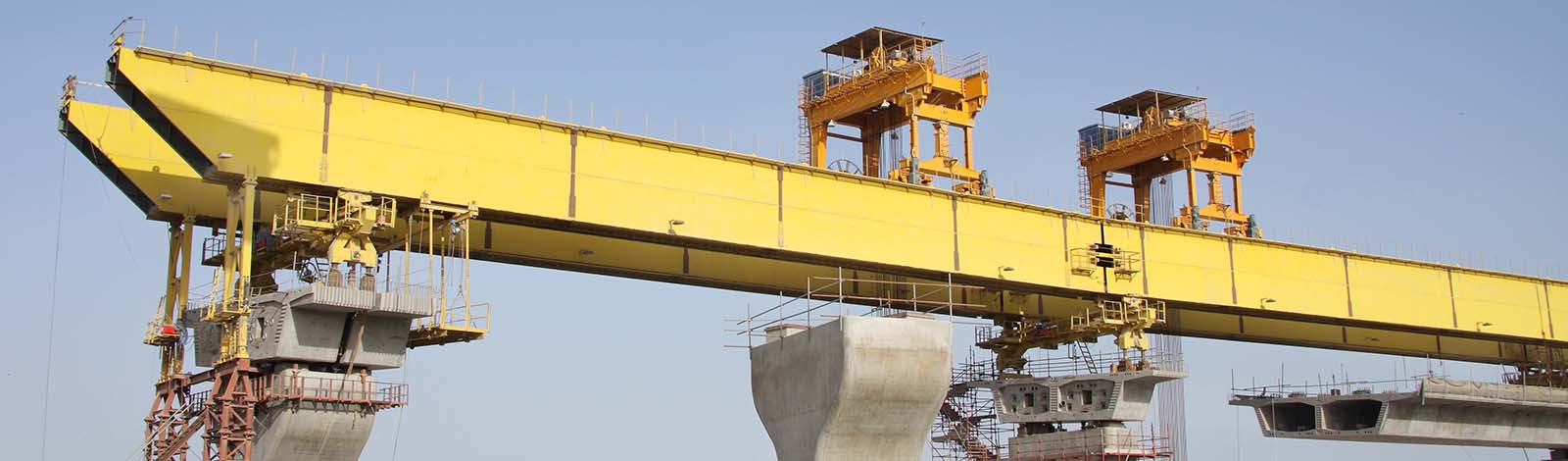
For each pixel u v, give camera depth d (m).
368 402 44.88
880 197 59.41
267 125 45.50
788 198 56.38
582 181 51.16
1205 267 69.75
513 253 54.38
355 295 44.12
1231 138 79.12
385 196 46.97
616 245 57.16
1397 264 77.12
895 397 49.22
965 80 68.88
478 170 49.03
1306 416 76.69
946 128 67.62
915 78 66.25
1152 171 82.19
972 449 68.38
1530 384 90.75
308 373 44.00
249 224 44.97
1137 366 66.75
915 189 60.50
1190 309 70.44
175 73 44.44
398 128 47.91
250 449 44.03
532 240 55.06
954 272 60.44
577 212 50.69
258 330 44.66
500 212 49.00
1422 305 77.12
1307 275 73.12
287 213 45.66
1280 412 77.06
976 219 62.34
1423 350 86.81
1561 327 83.31
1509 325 80.75
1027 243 63.69
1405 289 76.75
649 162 53.00
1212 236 70.56
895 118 70.81
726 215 54.31
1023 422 68.50
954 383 70.06
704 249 55.53
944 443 69.19
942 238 60.78
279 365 44.12
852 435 49.44
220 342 45.62
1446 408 75.12
